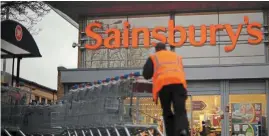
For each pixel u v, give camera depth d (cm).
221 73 1894
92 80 1959
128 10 2034
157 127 948
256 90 1897
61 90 2002
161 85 679
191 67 1914
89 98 1088
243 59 1962
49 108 1248
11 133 1241
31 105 1262
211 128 1905
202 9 2014
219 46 1984
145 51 2022
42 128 1245
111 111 995
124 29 2048
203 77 1903
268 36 1962
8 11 1673
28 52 1216
